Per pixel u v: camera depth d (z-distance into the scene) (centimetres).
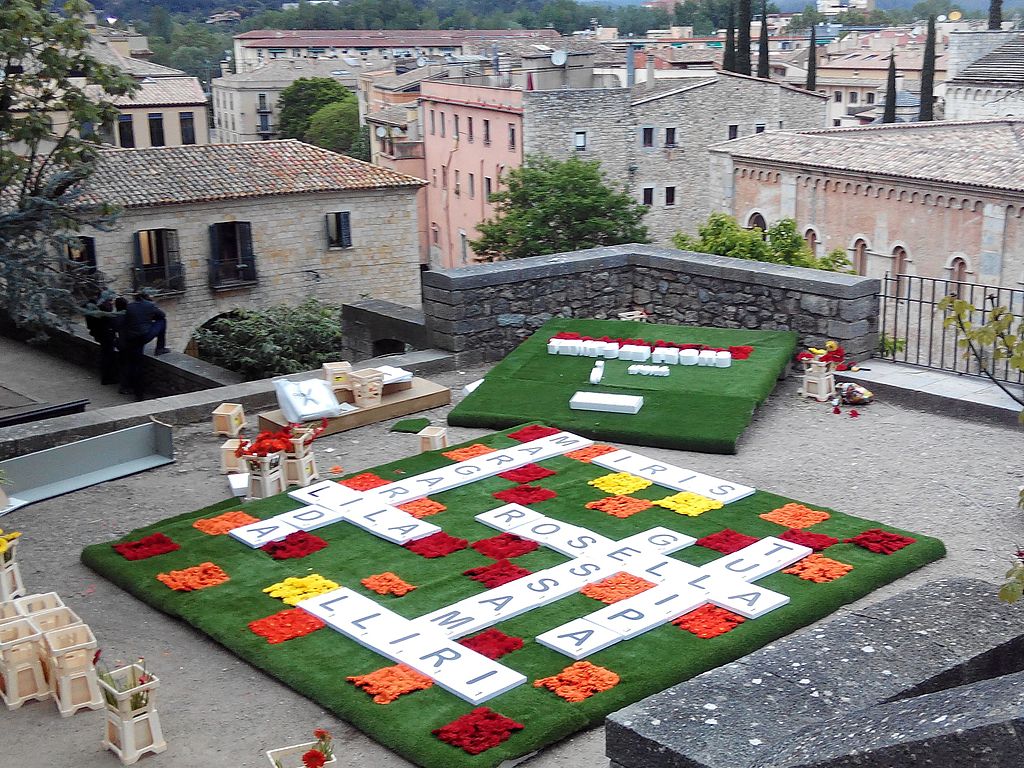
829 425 1202
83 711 717
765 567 849
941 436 1156
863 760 401
